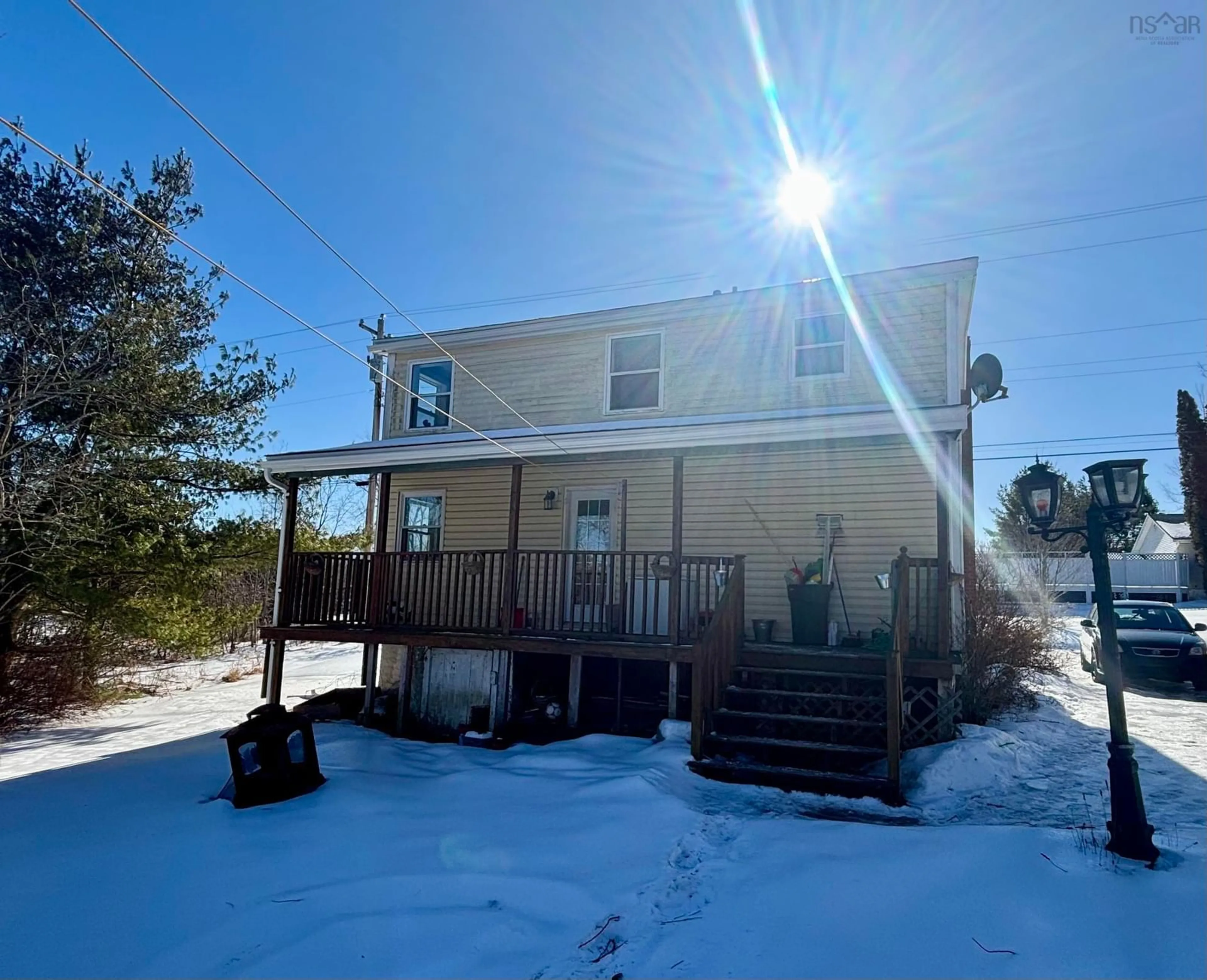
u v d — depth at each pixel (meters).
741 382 10.36
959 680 7.98
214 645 13.37
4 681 11.16
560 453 8.67
